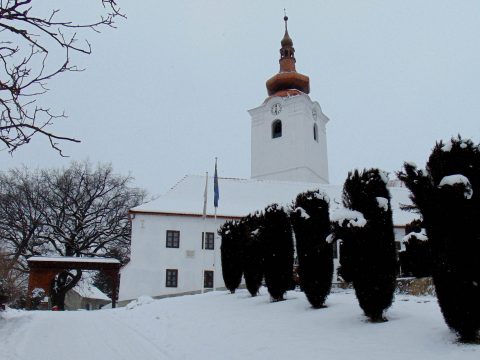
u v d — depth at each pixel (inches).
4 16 196.9
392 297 398.9
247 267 727.1
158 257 1417.3
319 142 2149.4
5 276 804.6
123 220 1861.5
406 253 831.7
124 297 1374.3
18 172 1761.8
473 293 307.7
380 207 409.7
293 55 2338.8
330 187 1724.9
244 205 1569.9
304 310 498.9
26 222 1702.8
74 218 1795.0
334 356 321.4
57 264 1238.3
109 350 427.5
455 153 335.6
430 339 324.5
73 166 1867.6
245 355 364.8
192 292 1406.3
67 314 815.1
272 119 2084.2
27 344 453.4
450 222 320.5
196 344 429.7
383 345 327.9
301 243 516.1
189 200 1546.5
